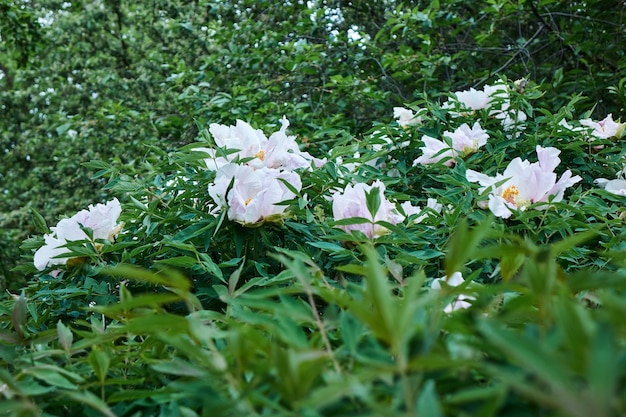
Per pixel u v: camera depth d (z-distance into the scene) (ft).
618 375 1.41
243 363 1.89
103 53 32.65
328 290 2.78
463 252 1.75
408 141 7.84
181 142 16.44
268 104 13.92
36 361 2.93
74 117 19.22
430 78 13.58
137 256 5.27
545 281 1.80
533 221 5.51
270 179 4.97
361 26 19.17
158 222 5.24
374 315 1.66
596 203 5.80
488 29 15.85
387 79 15.57
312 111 16.07
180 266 4.67
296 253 3.34
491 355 1.92
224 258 5.12
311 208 5.77
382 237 4.68
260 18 19.66
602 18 16.10
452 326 2.08
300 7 19.02
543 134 7.48
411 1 18.51
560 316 1.43
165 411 2.45
